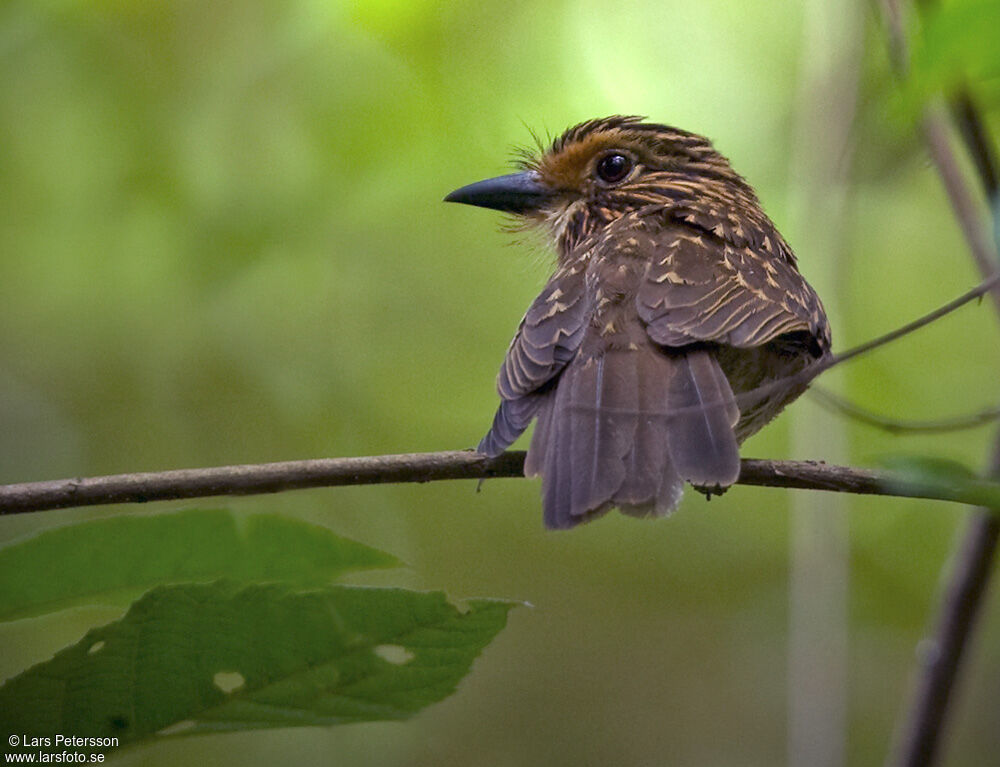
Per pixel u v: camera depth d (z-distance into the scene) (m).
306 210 11.25
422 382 12.22
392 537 12.96
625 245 6.77
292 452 12.30
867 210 11.55
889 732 12.65
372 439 12.28
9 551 4.82
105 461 12.17
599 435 5.68
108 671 4.07
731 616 13.57
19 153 10.86
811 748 7.69
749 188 8.61
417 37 11.03
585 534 13.55
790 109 11.48
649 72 11.52
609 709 13.37
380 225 11.73
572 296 6.44
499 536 13.24
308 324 11.86
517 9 11.26
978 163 6.14
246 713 4.23
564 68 11.30
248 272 11.38
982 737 11.99
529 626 13.44
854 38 8.41
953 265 12.26
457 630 4.16
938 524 12.87
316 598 4.08
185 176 11.04
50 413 12.16
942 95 6.06
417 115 11.15
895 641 12.89
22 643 11.95
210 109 11.01
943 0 3.94
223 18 10.94
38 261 11.24
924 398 12.38
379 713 4.29
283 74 11.03
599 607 13.53
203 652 4.12
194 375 12.02
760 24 11.58
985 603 7.08
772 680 13.38
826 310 8.20
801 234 8.53
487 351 12.21
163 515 4.92
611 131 8.53
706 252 6.78
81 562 4.90
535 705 13.16
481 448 5.80
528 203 8.62
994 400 12.20
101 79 10.81
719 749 13.17
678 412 5.75
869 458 4.61
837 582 7.90
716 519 13.63
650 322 6.15
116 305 11.53
